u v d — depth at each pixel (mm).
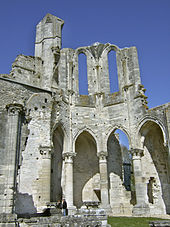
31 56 33781
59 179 29891
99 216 16391
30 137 23609
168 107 26266
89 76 33562
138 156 28234
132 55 31969
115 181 32312
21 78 32219
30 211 21484
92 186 31688
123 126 29859
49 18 35344
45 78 32469
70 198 27453
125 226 18531
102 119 31297
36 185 22703
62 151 30000
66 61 32750
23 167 22547
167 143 26156
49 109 25516
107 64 34125
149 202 28203
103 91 32469
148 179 28375
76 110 30938
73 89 32031
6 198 15969
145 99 29891
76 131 30094
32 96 24297
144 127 28969
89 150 33000
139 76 30953
